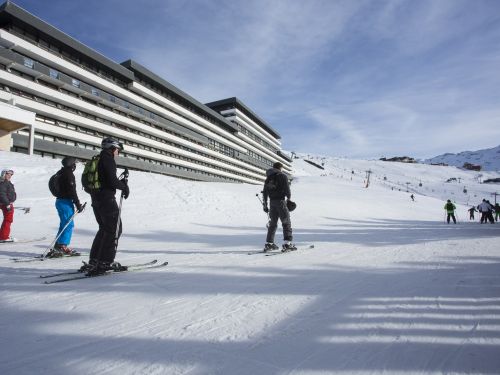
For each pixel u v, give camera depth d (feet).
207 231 35.24
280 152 376.48
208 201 56.49
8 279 11.69
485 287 10.39
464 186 566.36
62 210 17.49
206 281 11.33
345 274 12.46
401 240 25.38
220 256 17.19
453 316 7.83
